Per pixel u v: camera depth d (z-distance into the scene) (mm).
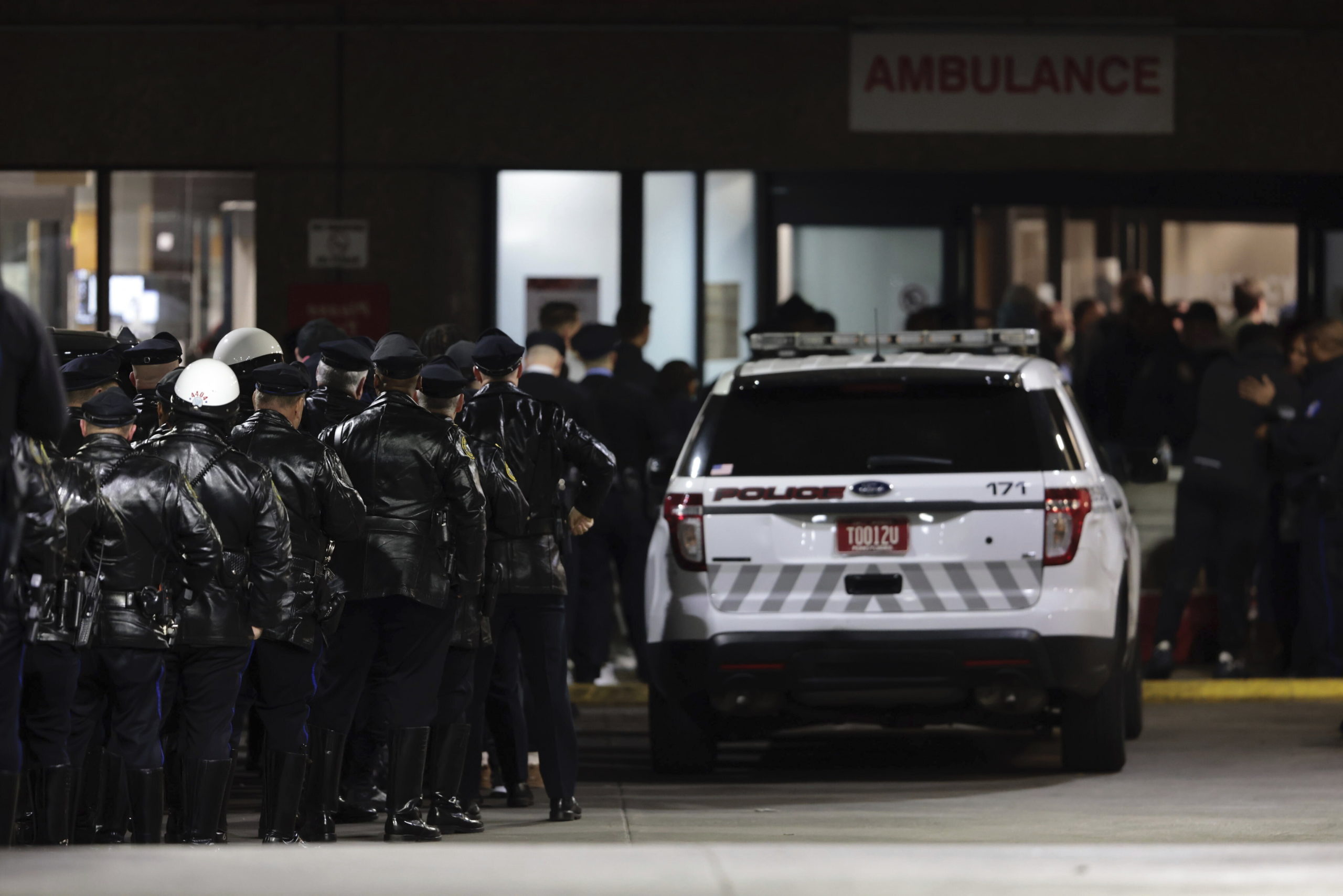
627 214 58219
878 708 30375
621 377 43812
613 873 16688
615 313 58438
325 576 24750
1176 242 59062
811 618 29781
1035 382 30750
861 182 58281
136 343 29531
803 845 19438
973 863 17281
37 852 17906
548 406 27656
